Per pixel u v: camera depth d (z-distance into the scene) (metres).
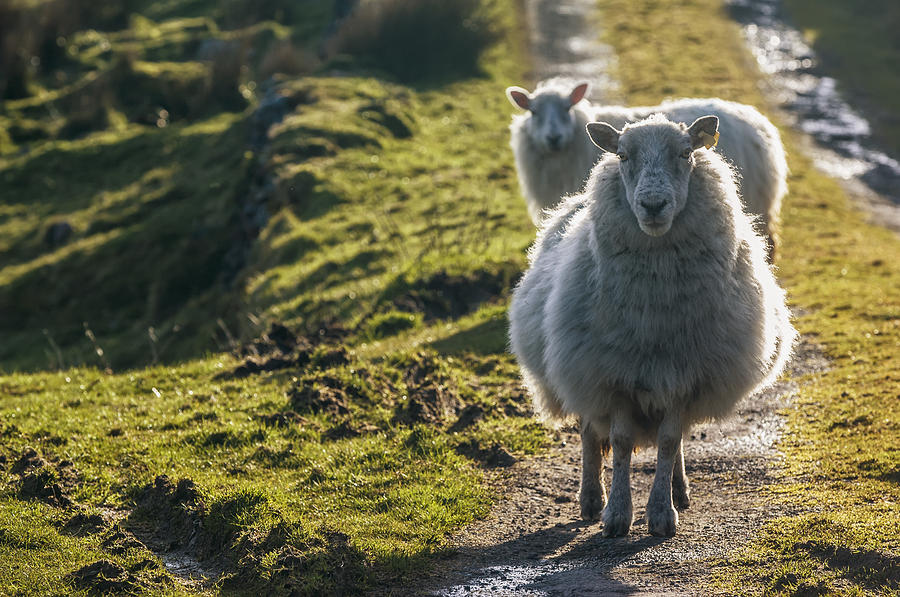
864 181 33.38
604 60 47.16
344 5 52.88
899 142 37.88
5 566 7.91
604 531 8.23
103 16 62.59
